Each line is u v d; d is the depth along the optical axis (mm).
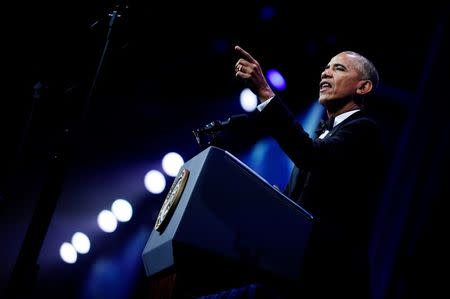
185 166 3600
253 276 3264
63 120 9438
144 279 12773
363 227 3865
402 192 7391
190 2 9938
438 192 6828
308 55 10555
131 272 13000
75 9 8836
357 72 4730
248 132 11461
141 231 13195
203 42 10930
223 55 11250
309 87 10797
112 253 13383
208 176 3172
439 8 8695
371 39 9820
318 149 3703
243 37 10812
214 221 3119
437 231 6648
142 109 12367
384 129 9375
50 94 8570
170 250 3082
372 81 4793
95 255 13531
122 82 11508
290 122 3660
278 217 3326
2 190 8562
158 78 11594
